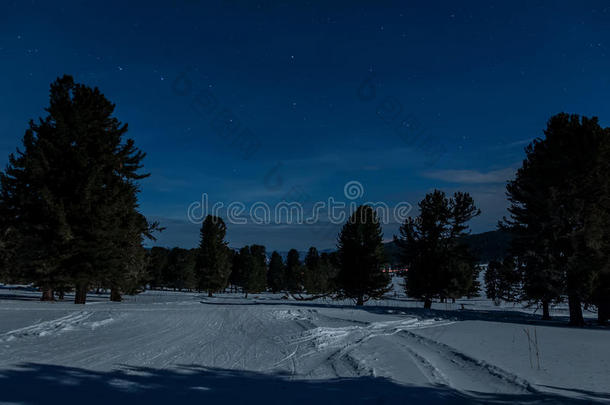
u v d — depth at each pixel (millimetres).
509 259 31375
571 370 9875
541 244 26219
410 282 36750
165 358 10172
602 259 24062
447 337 16328
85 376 7836
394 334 17547
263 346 12703
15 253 29312
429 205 36594
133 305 25547
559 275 25500
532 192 28328
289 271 106562
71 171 26703
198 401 6516
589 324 26516
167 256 104250
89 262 26219
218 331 15969
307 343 13516
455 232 36125
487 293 77125
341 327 18141
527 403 7043
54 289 26844
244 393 7141
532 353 12477
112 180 28609
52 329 14547
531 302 29609
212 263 68938
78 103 28062
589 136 25438
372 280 35781
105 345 11773
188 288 100312
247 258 88438
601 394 7633
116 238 27922
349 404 6645
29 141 28219
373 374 9000
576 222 25469
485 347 13680
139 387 7199
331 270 66000
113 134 29359
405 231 37438
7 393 6398
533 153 27938
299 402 6676
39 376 7629
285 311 24172
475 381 8906
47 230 26156
